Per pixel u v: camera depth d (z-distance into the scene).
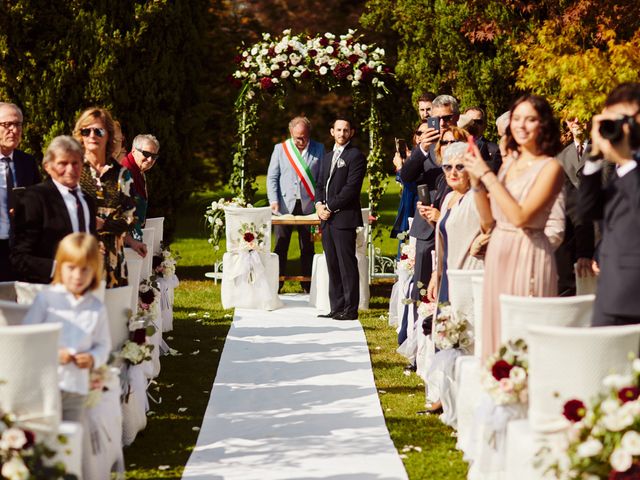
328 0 25.12
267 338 9.30
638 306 4.46
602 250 4.64
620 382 4.08
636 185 4.50
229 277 10.78
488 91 12.58
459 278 6.16
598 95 7.33
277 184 11.79
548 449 4.27
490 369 4.95
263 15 25.27
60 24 11.53
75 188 5.64
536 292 5.15
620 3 9.57
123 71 11.85
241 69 12.00
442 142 7.25
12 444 4.19
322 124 25.22
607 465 4.04
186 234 18.73
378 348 8.89
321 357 8.49
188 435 6.23
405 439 6.12
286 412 6.78
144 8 11.80
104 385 4.99
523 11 11.80
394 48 21.75
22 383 4.38
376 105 11.78
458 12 12.50
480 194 5.43
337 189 10.09
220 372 7.96
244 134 11.86
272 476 5.37
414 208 9.52
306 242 11.99
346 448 5.91
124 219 6.32
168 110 12.32
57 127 11.58
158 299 7.75
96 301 4.88
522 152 5.29
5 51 11.41
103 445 5.02
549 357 4.32
